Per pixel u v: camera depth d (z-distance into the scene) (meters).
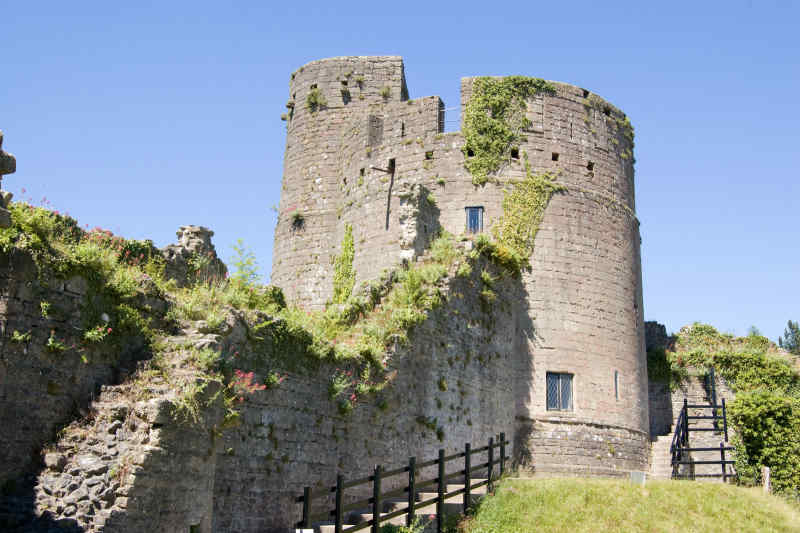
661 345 44.88
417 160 34.38
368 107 40.06
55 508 11.74
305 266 38.47
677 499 21.02
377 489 16.61
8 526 11.71
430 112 34.72
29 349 12.45
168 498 12.23
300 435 16.59
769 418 31.98
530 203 33.44
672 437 36.12
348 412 18.22
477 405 25.42
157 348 14.14
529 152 34.16
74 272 13.33
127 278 14.28
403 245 29.98
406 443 20.70
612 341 33.81
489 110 34.38
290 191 40.50
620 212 36.00
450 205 33.47
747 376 42.59
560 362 32.06
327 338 19.05
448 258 25.38
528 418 30.95
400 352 20.73
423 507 18.55
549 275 32.88
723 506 20.92
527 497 20.52
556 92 35.34
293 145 41.25
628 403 33.72
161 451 12.13
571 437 31.30
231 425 13.87
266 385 15.77
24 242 12.63
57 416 12.74
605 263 34.53
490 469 21.66
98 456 12.18
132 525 11.59
